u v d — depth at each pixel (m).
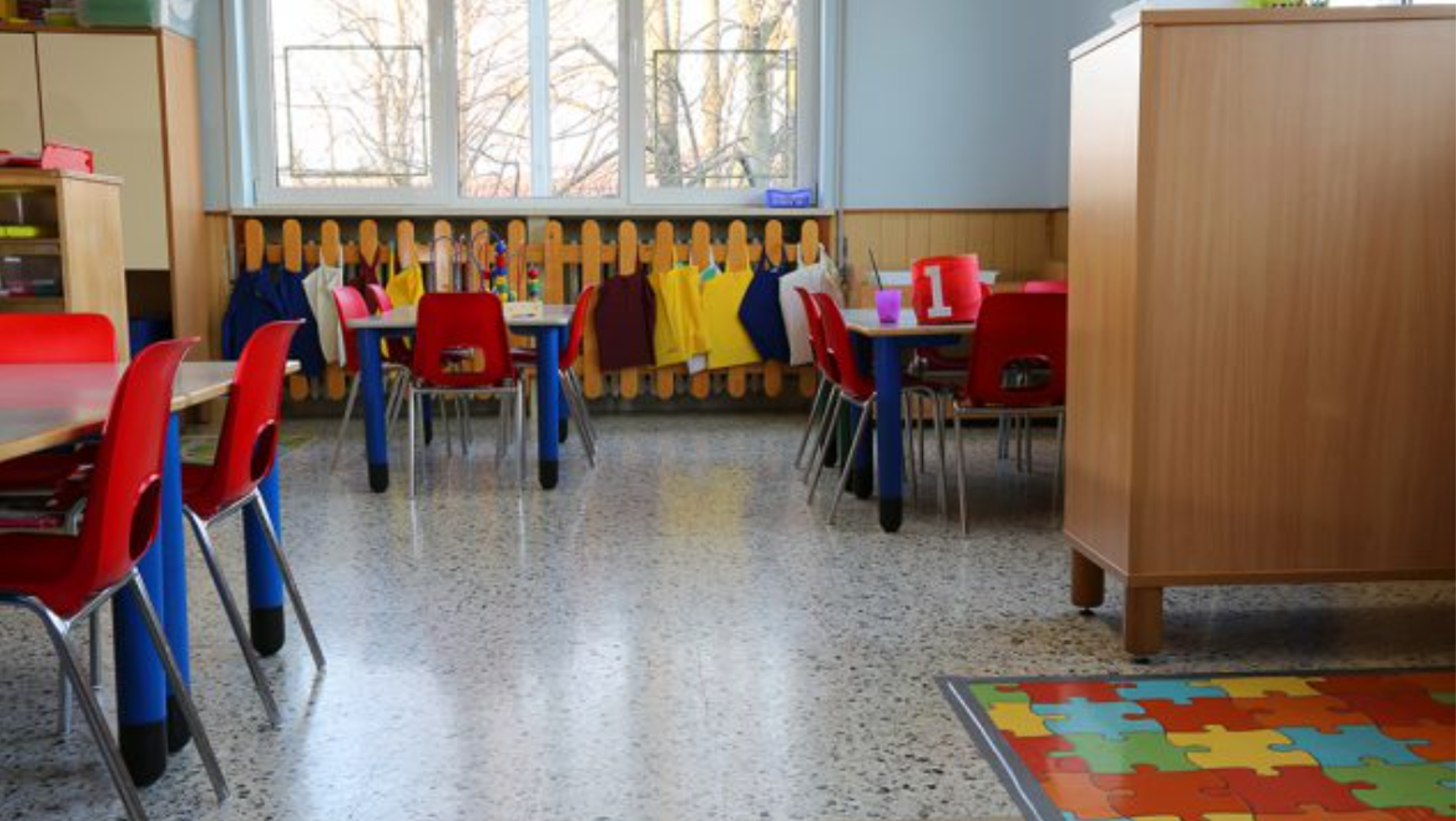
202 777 2.13
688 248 6.68
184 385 2.24
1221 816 1.95
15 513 2.05
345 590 3.28
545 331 4.60
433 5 6.61
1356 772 2.10
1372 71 2.57
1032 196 6.68
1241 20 2.54
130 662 2.06
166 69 6.05
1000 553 3.65
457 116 6.72
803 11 6.71
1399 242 2.61
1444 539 2.68
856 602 3.14
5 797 2.06
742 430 6.20
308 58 6.63
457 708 2.43
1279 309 2.61
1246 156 2.57
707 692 2.52
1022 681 2.56
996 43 6.61
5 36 5.97
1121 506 2.69
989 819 1.96
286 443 5.85
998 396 3.81
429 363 4.55
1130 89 2.59
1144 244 2.58
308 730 2.33
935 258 3.89
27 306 4.53
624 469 5.11
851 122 6.61
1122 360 2.67
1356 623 2.93
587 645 2.81
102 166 6.04
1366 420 2.65
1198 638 2.83
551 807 2.01
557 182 6.79
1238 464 2.64
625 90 6.73
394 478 4.92
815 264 6.55
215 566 2.32
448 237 6.50
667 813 1.99
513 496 4.54
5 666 2.72
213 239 6.51
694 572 3.44
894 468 3.90
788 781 2.10
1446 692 2.47
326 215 6.54
